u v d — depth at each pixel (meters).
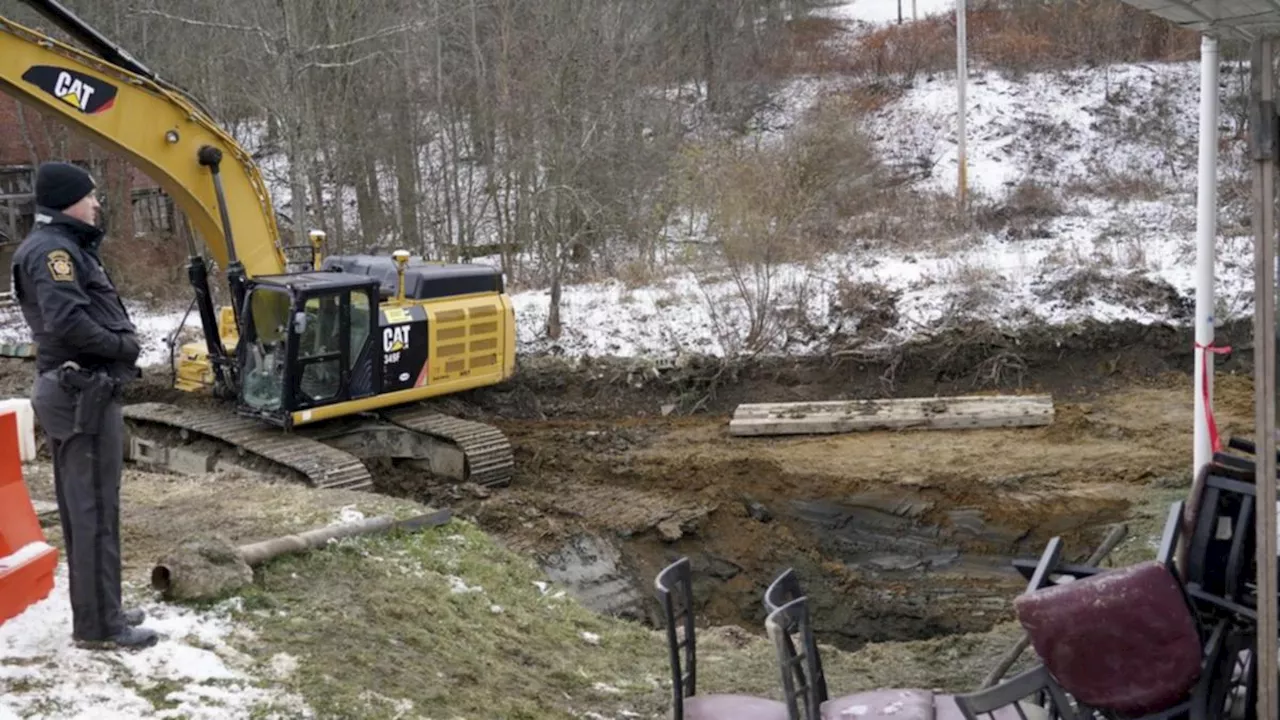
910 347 17.33
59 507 5.72
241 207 13.52
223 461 13.03
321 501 9.83
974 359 17.25
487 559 9.25
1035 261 19.66
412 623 7.36
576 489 14.05
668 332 18.50
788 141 22.44
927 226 22.39
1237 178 22.45
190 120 12.92
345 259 14.59
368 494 10.21
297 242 20.45
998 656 8.18
